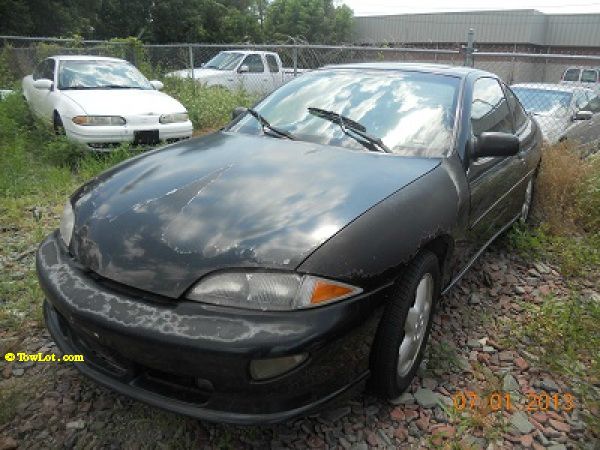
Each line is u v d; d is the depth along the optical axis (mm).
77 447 2084
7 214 4598
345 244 2016
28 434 2145
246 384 1815
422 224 2320
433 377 2625
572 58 7332
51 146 6227
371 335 2104
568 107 8477
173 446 2105
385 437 2205
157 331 1823
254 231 2037
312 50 11164
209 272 1912
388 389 2297
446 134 2957
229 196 2262
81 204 2443
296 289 1877
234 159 2658
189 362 1807
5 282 3330
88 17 25125
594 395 2545
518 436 2262
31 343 2746
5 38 11164
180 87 11344
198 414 1883
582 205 5160
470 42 8047
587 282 3857
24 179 5488
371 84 3348
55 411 2270
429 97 3184
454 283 3068
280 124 3188
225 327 1805
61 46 12547
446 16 30812
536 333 3029
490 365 2764
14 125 7344
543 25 29109
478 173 3061
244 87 12500
